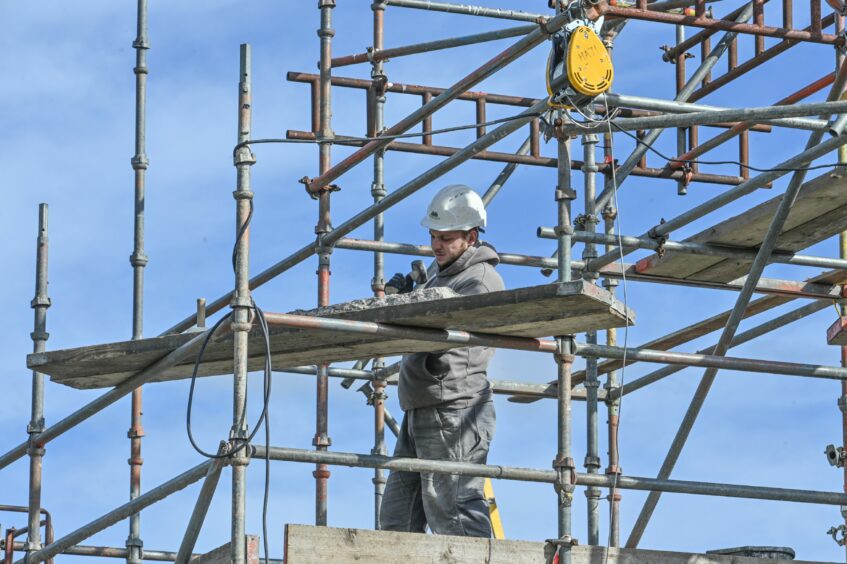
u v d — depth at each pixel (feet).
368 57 110.93
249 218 73.46
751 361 84.64
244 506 70.38
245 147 74.23
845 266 93.35
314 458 73.26
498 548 73.61
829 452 99.50
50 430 92.99
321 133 108.78
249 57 75.20
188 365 85.76
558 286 68.39
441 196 85.46
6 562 107.96
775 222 84.43
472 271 83.51
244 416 71.46
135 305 113.50
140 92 116.47
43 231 96.94
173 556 113.91
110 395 87.56
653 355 82.02
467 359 82.64
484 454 82.99
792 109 75.10
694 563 78.13
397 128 99.04
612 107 84.64
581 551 75.72
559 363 77.97
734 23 86.94
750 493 82.07
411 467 74.90
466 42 104.58
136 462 110.93
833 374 86.43
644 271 96.02
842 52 91.56
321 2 109.91
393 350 80.48
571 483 76.79
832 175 81.35
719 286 98.53
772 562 80.07
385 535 71.26
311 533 69.72
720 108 81.20
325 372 103.35
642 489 79.20
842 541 102.99
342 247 107.24
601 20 78.13
